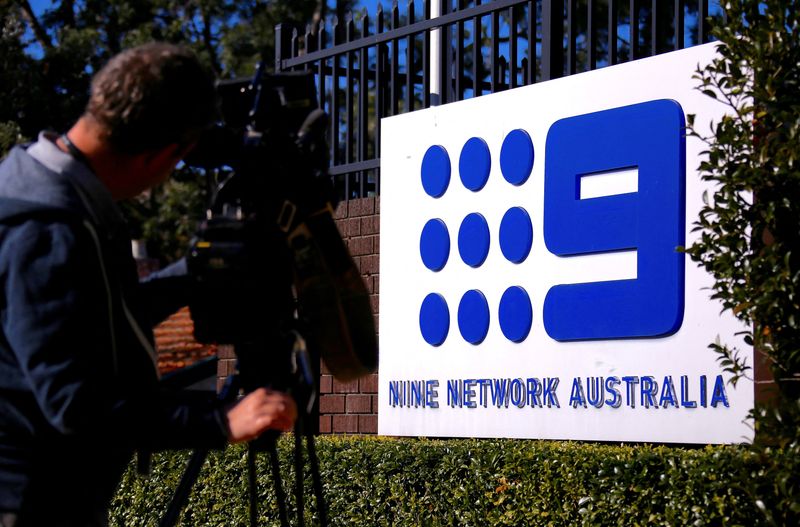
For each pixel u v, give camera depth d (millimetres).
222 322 2711
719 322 4797
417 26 6703
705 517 4121
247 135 2785
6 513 2381
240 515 6137
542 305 5594
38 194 2363
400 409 6316
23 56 20984
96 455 2486
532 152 5711
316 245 2816
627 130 5234
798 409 3643
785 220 3775
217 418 2430
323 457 5793
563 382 5461
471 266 5996
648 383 5070
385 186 6531
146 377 2594
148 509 6613
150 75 2424
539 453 4832
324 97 7320
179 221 23078
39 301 2291
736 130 3863
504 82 7660
